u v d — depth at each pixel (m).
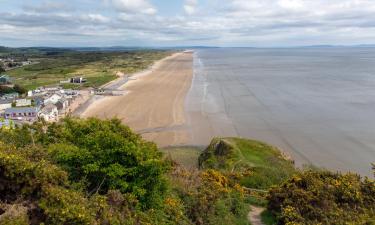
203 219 12.93
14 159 8.84
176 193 13.41
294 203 13.62
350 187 13.94
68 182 9.95
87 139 11.60
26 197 8.72
